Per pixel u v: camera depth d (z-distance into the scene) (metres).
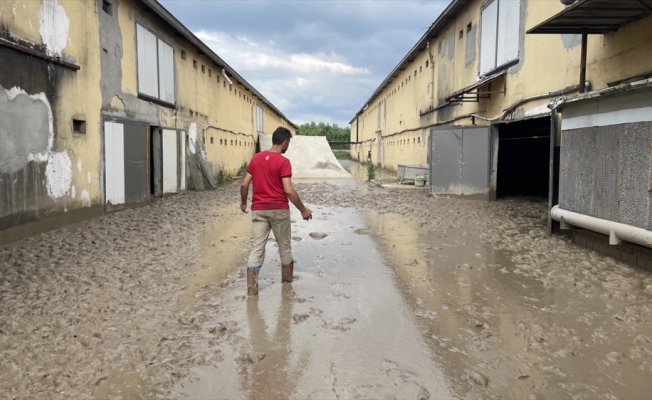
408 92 26.45
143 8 13.53
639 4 6.30
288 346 4.01
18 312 4.70
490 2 13.27
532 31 7.82
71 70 9.69
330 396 3.25
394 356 3.83
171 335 4.21
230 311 4.83
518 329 4.34
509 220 10.41
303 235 8.98
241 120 29.34
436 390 3.32
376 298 5.25
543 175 17.44
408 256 7.23
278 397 3.24
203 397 3.24
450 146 14.69
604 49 7.95
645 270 5.99
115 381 3.43
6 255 7.00
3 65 7.61
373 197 15.59
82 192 10.17
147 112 13.92
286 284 5.75
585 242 7.41
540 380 3.44
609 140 6.39
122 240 8.26
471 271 6.34
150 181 14.76
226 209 12.62
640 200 5.78
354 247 7.88
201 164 18.55
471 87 12.52
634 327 4.34
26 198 8.24
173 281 5.87
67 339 4.10
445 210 12.23
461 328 4.39
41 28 8.66
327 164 27.94
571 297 5.20
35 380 3.43
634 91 5.83
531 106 10.78
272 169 5.44
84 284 5.67
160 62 15.01
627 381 3.41
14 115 7.89
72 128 9.73
